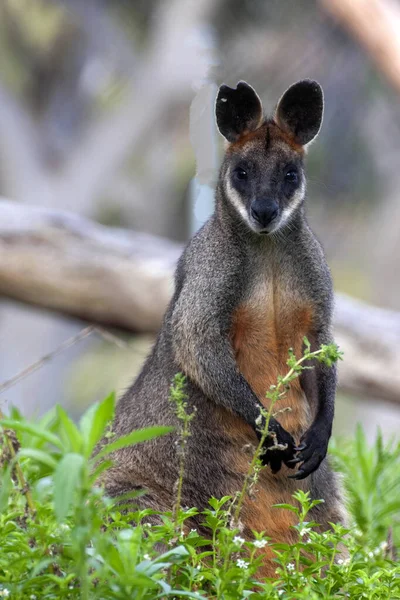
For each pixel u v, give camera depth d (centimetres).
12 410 1020
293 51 2706
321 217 3023
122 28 3194
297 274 956
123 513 872
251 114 1023
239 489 933
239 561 650
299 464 947
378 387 1587
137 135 3095
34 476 813
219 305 939
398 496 1135
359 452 1119
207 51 2914
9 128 3006
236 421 939
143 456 953
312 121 1027
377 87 2684
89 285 1612
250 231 946
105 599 586
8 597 595
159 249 1650
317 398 960
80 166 3075
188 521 902
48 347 2939
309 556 873
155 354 1005
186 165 3153
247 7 2891
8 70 3088
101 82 3198
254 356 955
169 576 634
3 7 3106
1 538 651
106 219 3138
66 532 628
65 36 3162
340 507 989
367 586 687
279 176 984
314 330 970
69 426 576
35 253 1602
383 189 2950
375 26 1959
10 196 2986
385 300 2952
